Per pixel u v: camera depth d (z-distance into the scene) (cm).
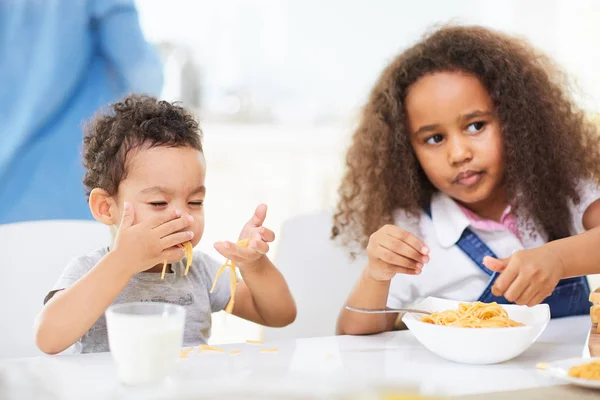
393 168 155
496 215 154
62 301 105
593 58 329
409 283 150
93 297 105
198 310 130
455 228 149
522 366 96
